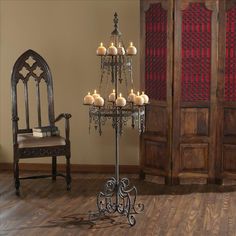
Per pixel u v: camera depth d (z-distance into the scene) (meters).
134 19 5.03
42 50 5.20
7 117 5.33
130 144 5.17
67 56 5.18
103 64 3.83
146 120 4.84
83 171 5.27
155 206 4.09
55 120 4.66
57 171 5.29
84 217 3.85
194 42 4.61
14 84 4.60
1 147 5.37
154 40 4.70
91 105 3.96
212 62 4.62
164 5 4.57
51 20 5.15
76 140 5.27
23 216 3.88
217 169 4.72
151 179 4.94
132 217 3.72
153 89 4.77
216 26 4.58
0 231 3.57
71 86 5.21
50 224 3.71
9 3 5.17
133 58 5.06
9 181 4.89
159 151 4.77
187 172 4.73
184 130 4.70
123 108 3.94
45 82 4.95
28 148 4.39
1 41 5.23
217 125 4.68
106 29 5.09
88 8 5.09
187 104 4.66
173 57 4.59
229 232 3.52
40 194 4.45
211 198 4.30
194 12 4.58
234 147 4.65
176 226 3.64
